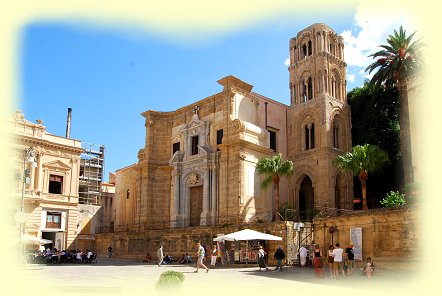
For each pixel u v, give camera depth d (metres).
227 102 49.00
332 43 53.62
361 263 29.31
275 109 53.78
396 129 49.97
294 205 50.41
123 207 66.62
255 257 37.16
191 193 52.81
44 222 57.25
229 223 45.06
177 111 57.41
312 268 32.03
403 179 48.66
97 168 79.50
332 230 31.91
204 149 50.72
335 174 48.59
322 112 49.53
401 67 42.03
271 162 41.66
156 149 57.75
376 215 28.91
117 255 54.06
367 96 52.72
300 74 53.72
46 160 58.44
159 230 48.19
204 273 28.88
